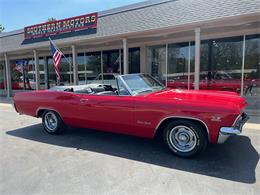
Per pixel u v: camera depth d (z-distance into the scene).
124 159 4.01
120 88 4.50
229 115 3.46
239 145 4.52
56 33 11.63
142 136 4.30
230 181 3.15
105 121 4.64
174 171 3.49
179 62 11.27
